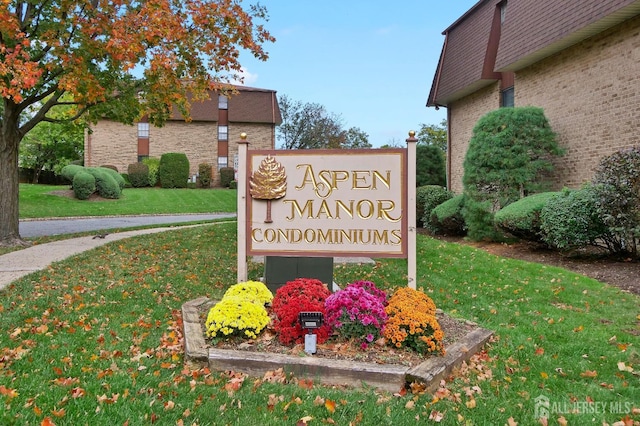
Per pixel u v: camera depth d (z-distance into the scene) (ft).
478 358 12.76
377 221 16.29
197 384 10.57
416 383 10.61
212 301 17.07
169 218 59.21
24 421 8.55
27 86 23.94
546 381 11.54
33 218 55.47
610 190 24.95
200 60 32.73
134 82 33.19
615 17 30.09
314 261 18.71
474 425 9.26
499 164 34.60
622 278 22.89
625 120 30.66
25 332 13.66
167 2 27.09
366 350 12.05
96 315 15.58
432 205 46.01
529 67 41.11
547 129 34.81
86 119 34.83
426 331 12.14
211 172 95.96
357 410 9.59
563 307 18.17
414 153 16.14
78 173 71.10
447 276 23.15
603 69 32.53
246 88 102.78
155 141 96.07
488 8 46.93
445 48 56.03
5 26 23.40
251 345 12.32
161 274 22.17
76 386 10.20
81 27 26.32
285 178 16.69
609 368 12.41
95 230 40.70
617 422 9.58
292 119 133.80
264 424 8.93
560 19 34.47
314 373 11.02
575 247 27.78
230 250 29.25
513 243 34.32
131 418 8.87
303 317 12.02
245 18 31.58
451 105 56.90
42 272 21.66
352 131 141.28
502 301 19.01
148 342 13.29
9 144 31.40
